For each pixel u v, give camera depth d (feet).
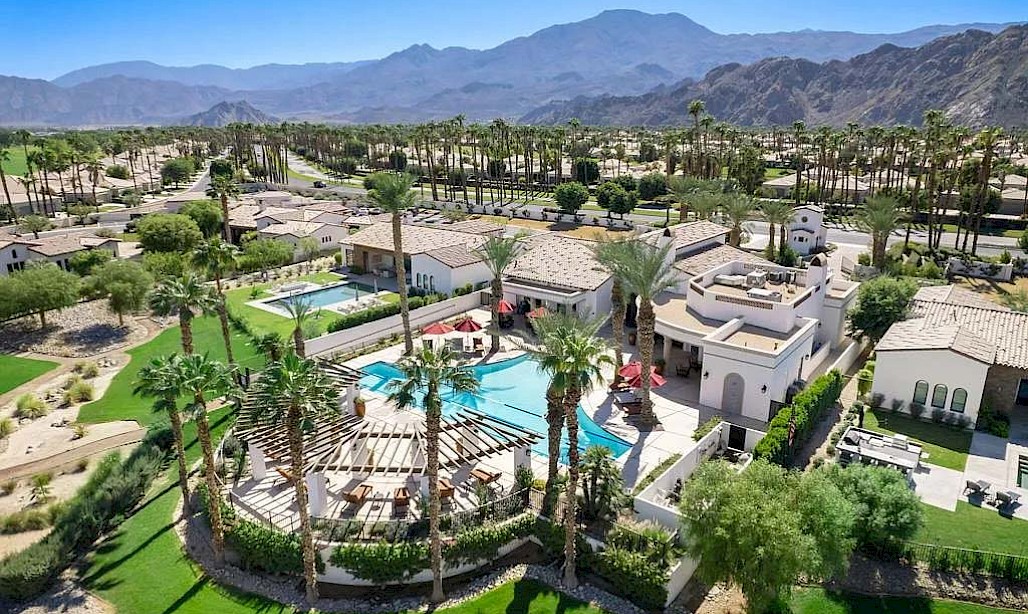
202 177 590.96
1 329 189.57
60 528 99.81
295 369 81.66
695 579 90.07
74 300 195.21
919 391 126.21
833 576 85.87
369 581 90.63
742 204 229.66
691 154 404.98
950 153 266.57
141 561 97.76
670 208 387.96
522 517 96.32
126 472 112.37
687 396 136.98
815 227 267.80
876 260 231.91
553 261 190.08
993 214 335.06
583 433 122.01
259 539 93.50
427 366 80.48
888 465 104.83
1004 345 128.88
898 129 355.97
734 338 134.21
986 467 107.55
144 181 559.38
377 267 246.27
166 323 199.52
